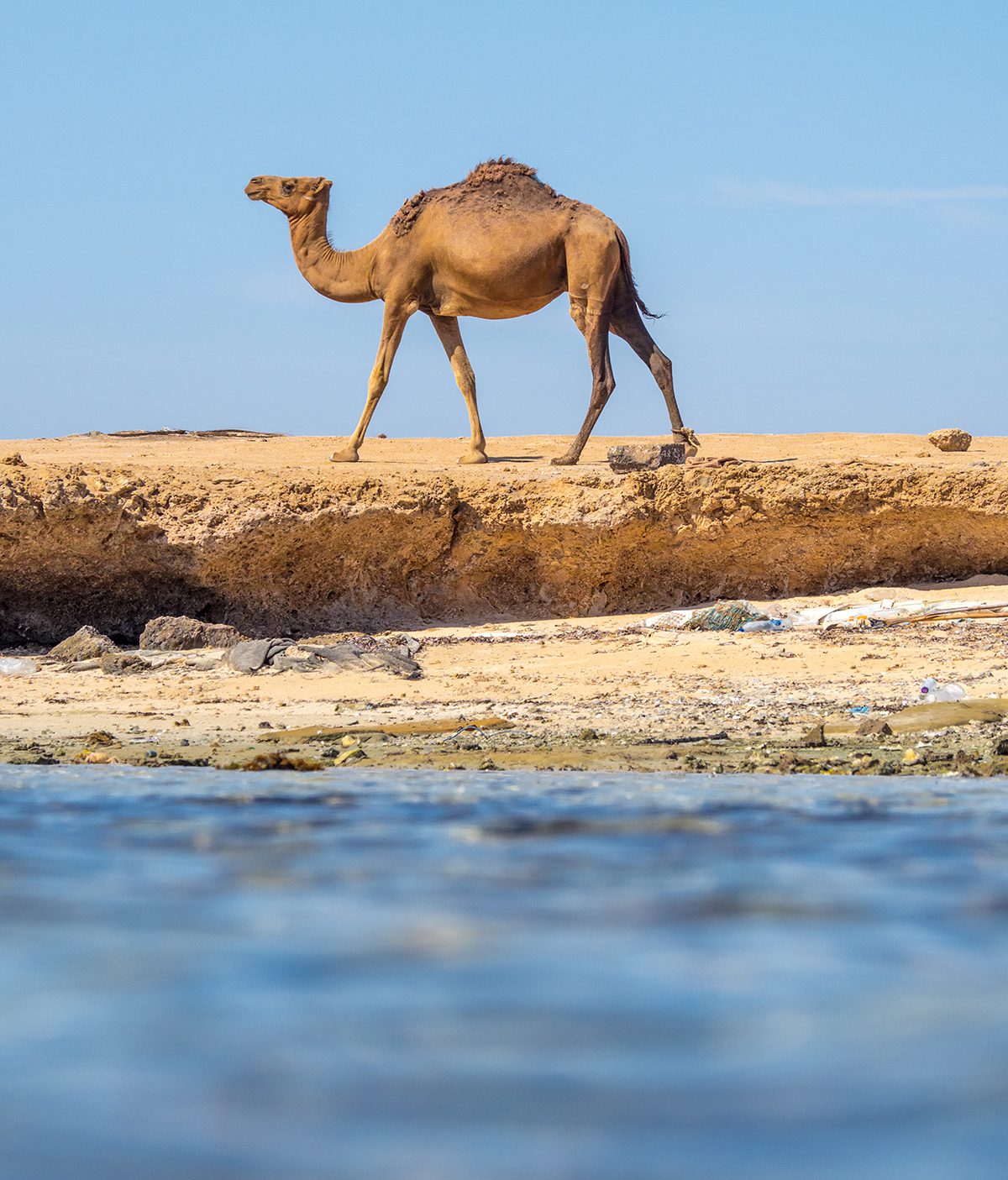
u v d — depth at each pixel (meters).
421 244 89.06
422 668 69.75
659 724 54.56
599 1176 11.16
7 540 74.94
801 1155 11.66
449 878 24.16
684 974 17.59
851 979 17.34
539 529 80.75
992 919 20.62
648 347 90.38
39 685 66.44
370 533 79.44
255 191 92.44
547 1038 15.03
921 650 67.81
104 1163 11.46
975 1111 12.77
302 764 42.84
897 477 80.62
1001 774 40.19
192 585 78.38
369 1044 14.81
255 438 119.25
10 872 24.77
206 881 23.91
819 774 41.44
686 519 81.06
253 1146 11.88
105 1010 16.06
